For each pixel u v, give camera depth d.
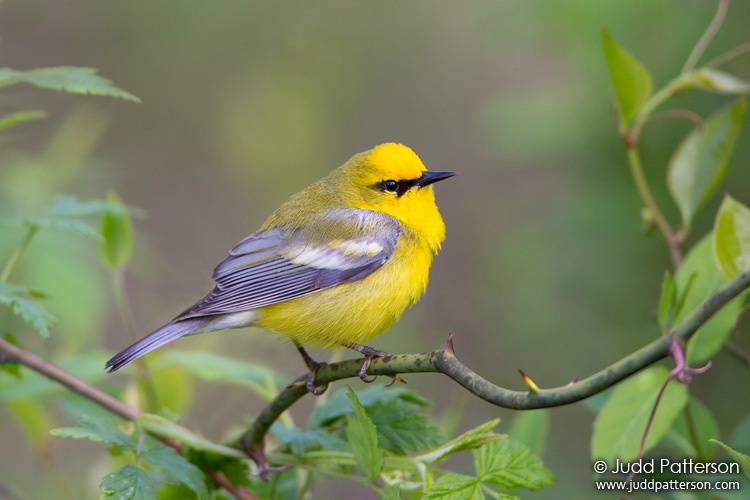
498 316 13.29
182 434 6.41
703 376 11.47
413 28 17.66
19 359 6.49
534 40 13.14
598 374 4.65
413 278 8.56
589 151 12.20
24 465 12.14
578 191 12.32
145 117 17.45
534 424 7.11
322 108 16.84
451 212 16.22
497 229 15.75
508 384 13.00
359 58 17.33
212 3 17.08
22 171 10.84
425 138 17.30
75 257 9.97
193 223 16.81
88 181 11.78
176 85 17.44
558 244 12.41
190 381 8.35
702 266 6.85
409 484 5.79
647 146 11.79
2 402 8.42
